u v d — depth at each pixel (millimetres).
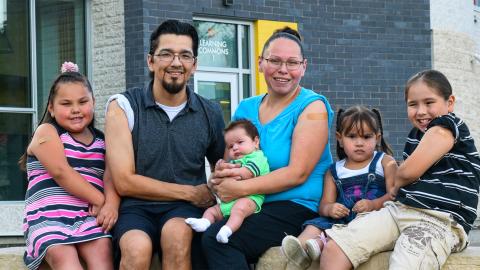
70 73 5496
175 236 5121
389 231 5043
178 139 5480
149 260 5109
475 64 16062
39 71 12508
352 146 5422
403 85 14719
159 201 5398
